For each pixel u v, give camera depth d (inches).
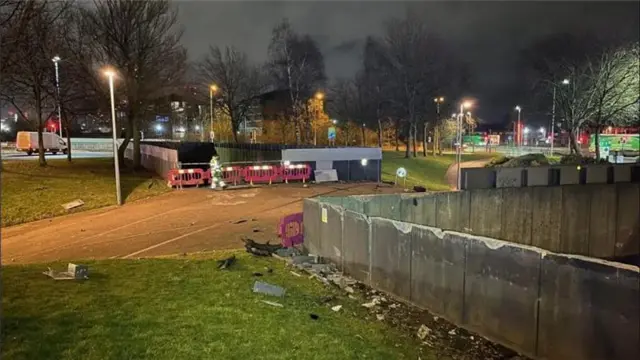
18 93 1206.9
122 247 519.5
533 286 237.8
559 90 1685.5
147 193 908.6
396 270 328.5
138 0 1119.0
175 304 272.1
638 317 195.9
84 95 1288.1
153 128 3127.5
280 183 1045.2
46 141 1897.1
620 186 839.1
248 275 354.0
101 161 1440.7
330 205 410.6
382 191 940.6
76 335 218.2
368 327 267.7
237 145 1449.3
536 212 744.3
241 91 2250.2
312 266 392.8
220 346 216.4
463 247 276.1
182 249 500.1
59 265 372.8
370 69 2416.3
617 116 1583.4
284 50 2180.1
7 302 259.6
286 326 248.4
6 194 824.3
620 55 1514.5
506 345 252.2
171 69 1224.2
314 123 2118.6
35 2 753.0
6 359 188.5
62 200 826.8
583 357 217.0
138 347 209.8
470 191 653.3
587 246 808.3
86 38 1126.4
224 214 705.0
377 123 2556.6
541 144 3710.6
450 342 257.0
